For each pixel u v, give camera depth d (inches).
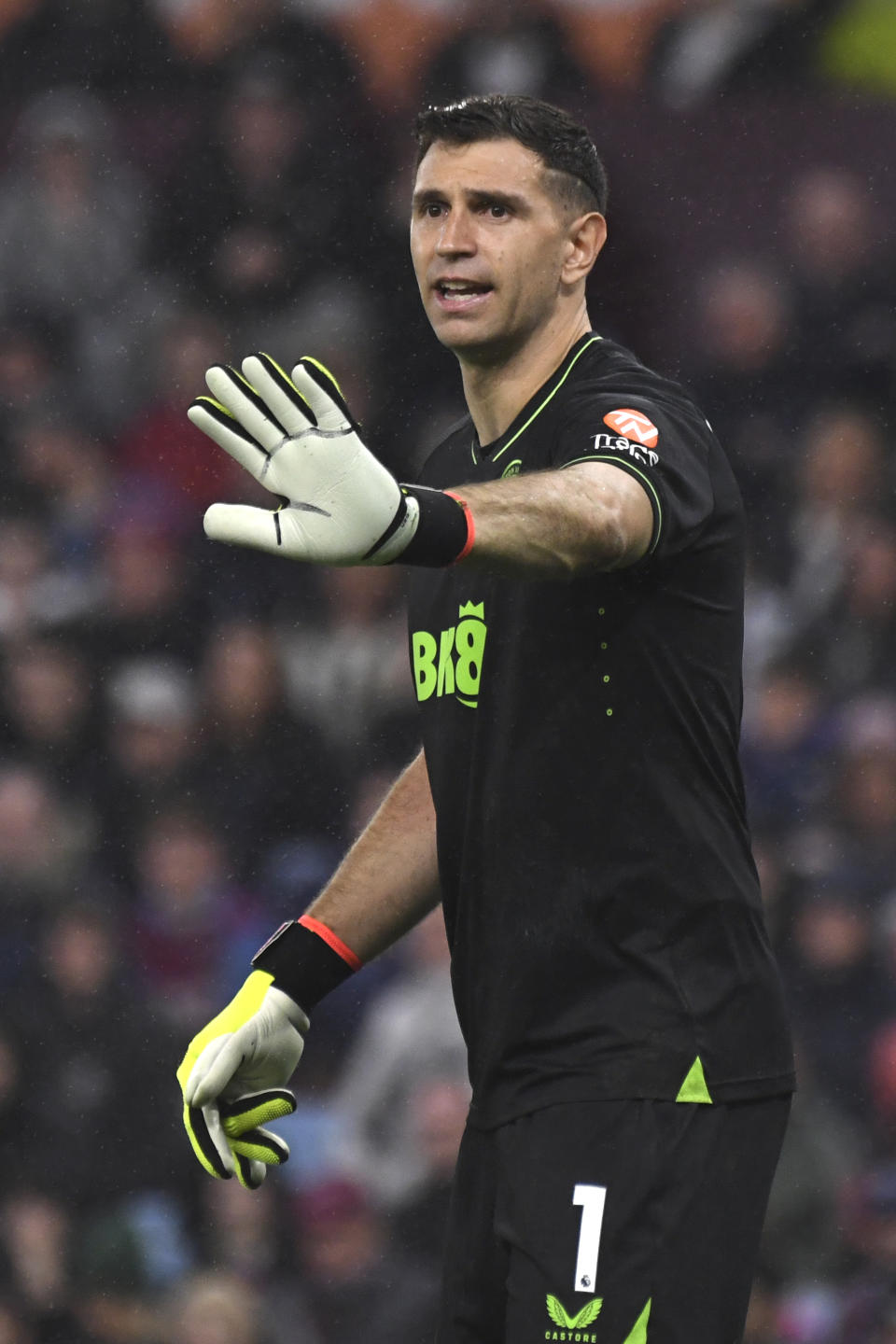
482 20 1187.9
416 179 343.9
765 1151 323.6
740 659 335.6
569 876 321.7
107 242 1153.4
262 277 1153.4
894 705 952.9
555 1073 320.8
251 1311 741.3
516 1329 314.5
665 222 1147.9
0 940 855.1
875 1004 847.1
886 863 888.9
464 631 338.3
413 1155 780.0
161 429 1111.0
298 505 271.7
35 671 967.0
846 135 1154.0
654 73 1178.0
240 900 919.0
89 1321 748.6
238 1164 366.3
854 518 1039.6
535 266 336.2
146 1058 821.9
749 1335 719.1
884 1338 713.6
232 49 1190.9
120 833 924.6
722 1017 319.9
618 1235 309.9
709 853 323.3
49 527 1058.1
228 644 991.6
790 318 1122.0
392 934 373.7
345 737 978.1
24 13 1190.9
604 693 320.5
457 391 1131.9
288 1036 366.3
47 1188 777.6
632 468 303.9
